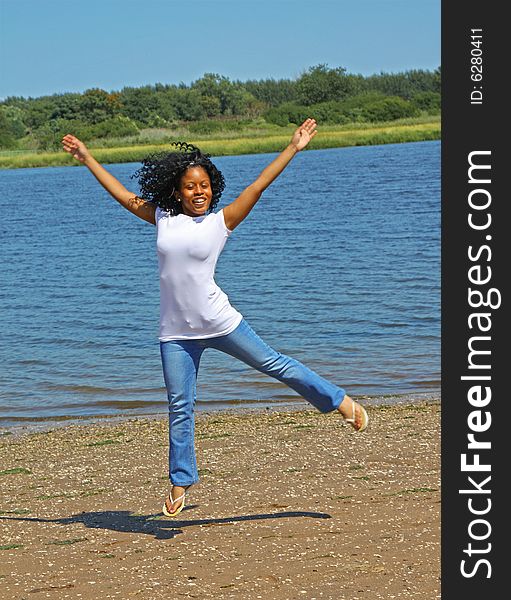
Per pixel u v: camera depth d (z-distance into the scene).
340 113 128.00
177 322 6.08
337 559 5.77
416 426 9.93
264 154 105.94
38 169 114.19
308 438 9.63
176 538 6.41
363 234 33.09
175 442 6.24
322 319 18.09
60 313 20.59
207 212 6.20
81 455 9.59
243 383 13.23
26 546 6.44
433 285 21.53
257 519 6.75
